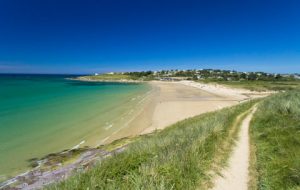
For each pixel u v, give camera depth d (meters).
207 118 24.75
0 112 39.69
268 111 22.00
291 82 167.75
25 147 22.83
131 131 30.48
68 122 34.31
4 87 96.44
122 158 10.81
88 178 8.63
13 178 15.66
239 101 65.06
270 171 9.05
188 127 19.72
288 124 15.85
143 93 86.00
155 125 33.97
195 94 86.62
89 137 27.34
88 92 86.88
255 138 14.40
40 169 17.12
